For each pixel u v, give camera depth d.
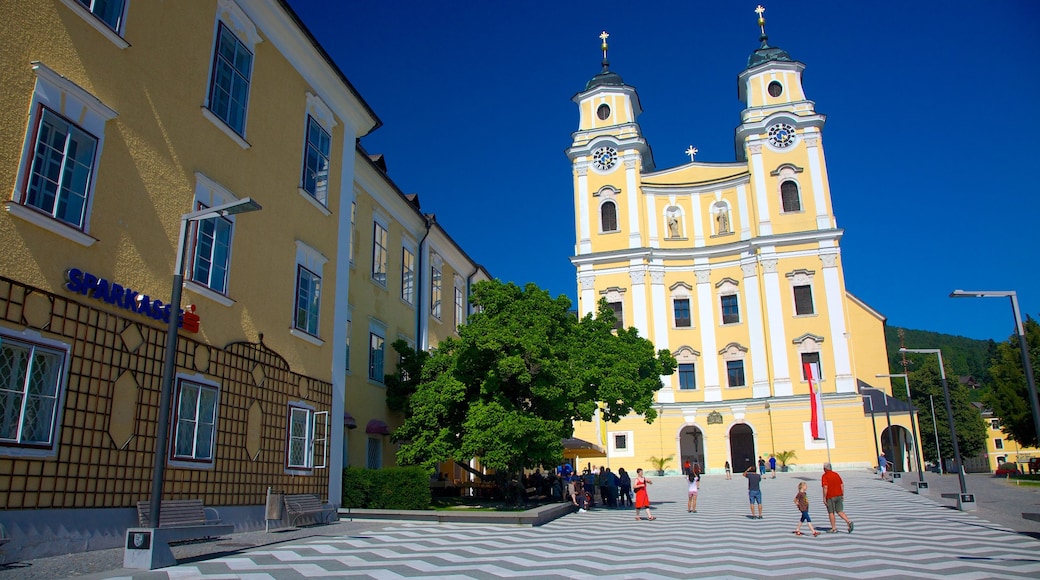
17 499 10.09
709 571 11.92
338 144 21.58
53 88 11.18
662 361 32.28
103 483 11.52
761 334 54.16
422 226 32.28
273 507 15.32
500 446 21.92
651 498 32.97
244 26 16.67
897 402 55.56
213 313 14.79
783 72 57.66
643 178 60.00
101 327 11.77
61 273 11.10
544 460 23.56
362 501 21.14
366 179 26.50
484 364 24.11
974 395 117.81
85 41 11.95
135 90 13.02
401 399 26.80
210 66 15.31
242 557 11.86
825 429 50.03
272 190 17.56
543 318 25.39
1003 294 17.38
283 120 18.34
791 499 31.05
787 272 54.06
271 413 16.62
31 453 10.32
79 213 11.59
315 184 19.98
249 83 16.89
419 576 10.66
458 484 31.30
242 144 16.28
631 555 13.73
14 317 10.25
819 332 52.56
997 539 16.83
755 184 56.16
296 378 17.95
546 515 20.98
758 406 52.88
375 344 26.95
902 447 62.28
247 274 16.19
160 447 10.53
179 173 14.05
